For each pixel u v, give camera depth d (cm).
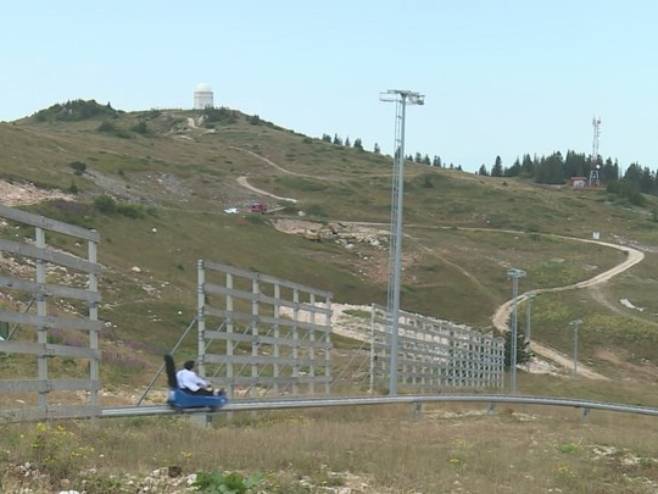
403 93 3794
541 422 2792
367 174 19338
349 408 2505
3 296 3512
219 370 3012
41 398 1357
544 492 1278
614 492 1372
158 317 5528
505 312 10169
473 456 1585
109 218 8812
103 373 2870
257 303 2508
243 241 10512
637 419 3494
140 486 1017
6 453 1056
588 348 8944
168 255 8406
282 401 2177
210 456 1238
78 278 5556
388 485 1202
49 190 9406
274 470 1220
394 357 3534
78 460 1078
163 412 1722
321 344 3059
